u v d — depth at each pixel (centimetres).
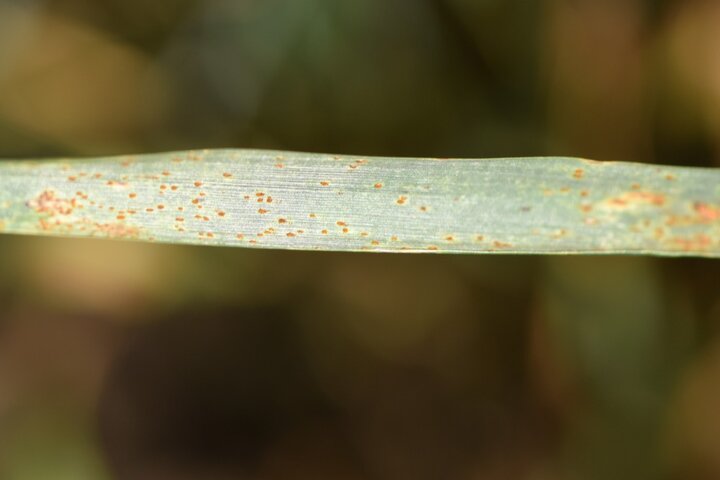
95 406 41
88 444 39
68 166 24
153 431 41
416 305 38
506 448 37
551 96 35
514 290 36
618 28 34
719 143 34
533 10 35
